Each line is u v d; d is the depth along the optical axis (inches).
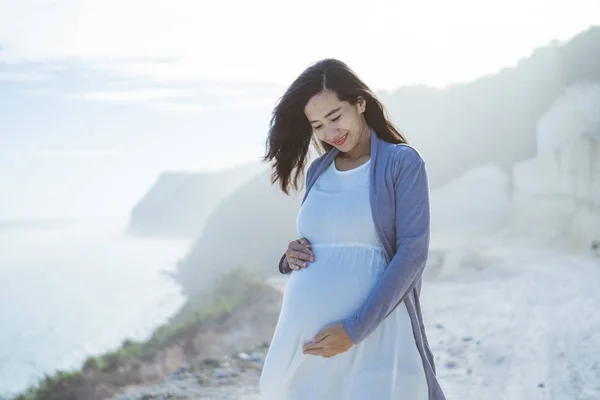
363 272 123.1
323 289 124.1
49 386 436.5
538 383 281.3
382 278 119.3
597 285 536.1
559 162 1042.7
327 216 126.4
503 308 469.7
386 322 122.6
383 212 122.3
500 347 346.9
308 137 135.0
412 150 123.2
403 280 118.8
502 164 1667.1
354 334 117.3
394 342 122.0
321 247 127.8
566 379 283.6
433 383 124.9
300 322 125.3
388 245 123.7
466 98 1921.8
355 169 126.7
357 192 124.7
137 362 511.5
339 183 128.1
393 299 118.4
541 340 356.5
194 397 270.7
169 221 7391.7
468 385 287.1
